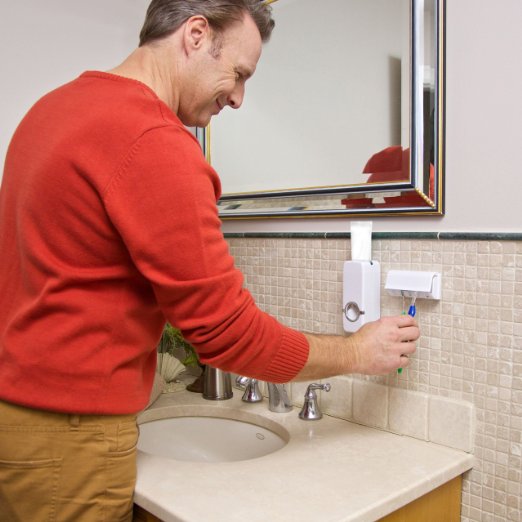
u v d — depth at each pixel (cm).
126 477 96
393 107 124
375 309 128
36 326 90
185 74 101
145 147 84
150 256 85
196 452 147
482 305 112
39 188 88
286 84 147
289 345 97
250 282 160
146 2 186
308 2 140
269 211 153
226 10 98
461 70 113
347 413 136
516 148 106
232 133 163
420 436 122
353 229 128
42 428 90
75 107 90
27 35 161
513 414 109
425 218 121
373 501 94
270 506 92
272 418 138
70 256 89
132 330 93
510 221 108
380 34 125
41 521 92
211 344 90
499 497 112
